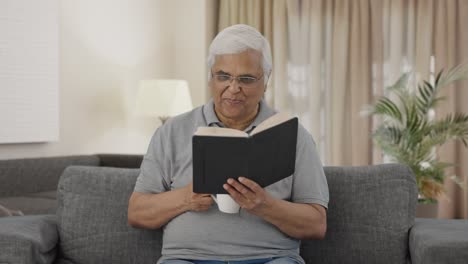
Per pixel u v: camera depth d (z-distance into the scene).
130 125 5.70
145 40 5.83
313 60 5.77
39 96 4.72
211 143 1.76
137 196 2.15
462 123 4.43
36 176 4.52
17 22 4.53
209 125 2.16
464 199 5.52
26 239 2.05
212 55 2.12
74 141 5.12
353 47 5.67
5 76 4.46
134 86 5.72
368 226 2.22
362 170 2.29
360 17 5.66
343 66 5.71
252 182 1.80
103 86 5.39
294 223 2.00
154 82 5.27
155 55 5.96
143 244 2.24
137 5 5.73
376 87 5.64
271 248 2.04
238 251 2.02
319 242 2.24
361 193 2.25
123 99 5.61
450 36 5.48
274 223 2.00
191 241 2.04
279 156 1.85
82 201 2.29
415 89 5.60
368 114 5.37
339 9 5.71
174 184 2.14
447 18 5.50
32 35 4.64
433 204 4.08
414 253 2.09
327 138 5.84
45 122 4.77
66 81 5.04
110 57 5.46
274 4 5.83
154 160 2.17
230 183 1.80
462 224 2.25
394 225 2.21
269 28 5.86
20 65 4.57
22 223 2.21
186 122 2.20
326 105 5.83
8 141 4.50
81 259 2.26
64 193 2.31
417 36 5.58
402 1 5.59
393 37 5.62
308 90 5.86
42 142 4.84
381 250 2.21
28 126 4.64
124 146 5.64
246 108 2.13
